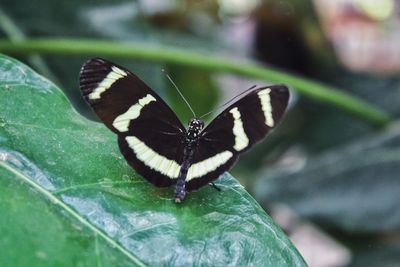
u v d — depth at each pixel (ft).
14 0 2.22
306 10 3.28
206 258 1.40
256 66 2.17
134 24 2.32
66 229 1.38
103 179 1.46
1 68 1.53
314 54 3.34
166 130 1.51
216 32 3.71
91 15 2.28
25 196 1.40
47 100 1.53
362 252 2.61
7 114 1.49
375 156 2.51
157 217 1.43
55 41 2.01
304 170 2.60
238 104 1.54
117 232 1.40
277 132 3.35
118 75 1.49
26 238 1.34
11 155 1.44
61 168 1.45
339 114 3.20
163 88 2.20
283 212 3.17
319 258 3.80
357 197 2.42
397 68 4.10
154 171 1.47
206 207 1.45
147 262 1.38
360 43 4.58
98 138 1.51
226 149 1.51
